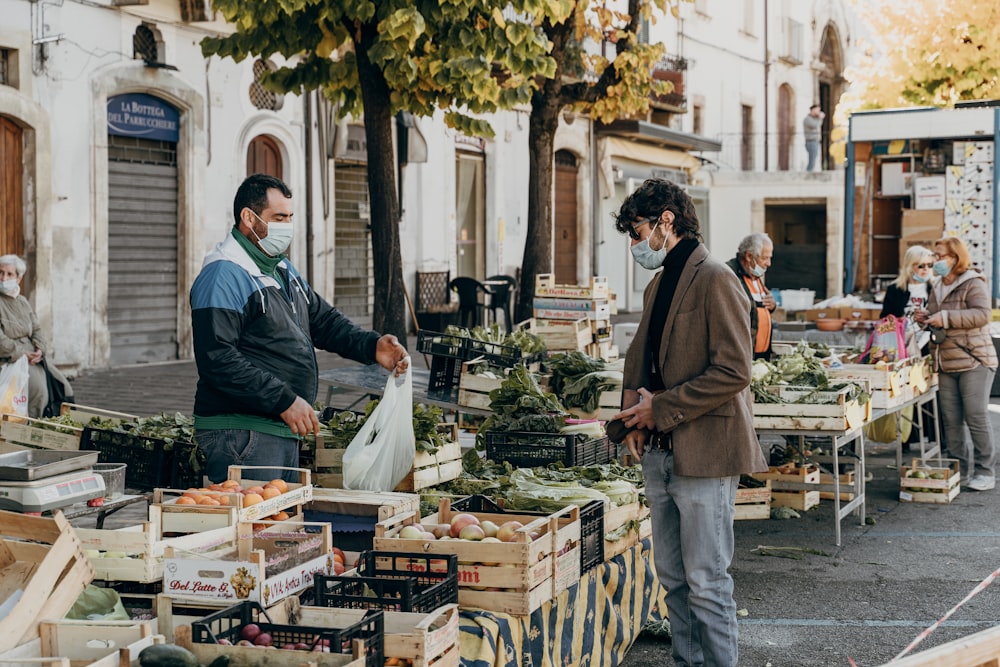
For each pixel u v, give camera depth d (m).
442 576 4.48
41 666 3.47
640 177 30.47
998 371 15.87
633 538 5.89
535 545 4.67
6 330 9.52
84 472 4.75
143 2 15.41
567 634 5.05
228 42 10.76
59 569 3.84
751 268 9.38
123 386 14.27
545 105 13.73
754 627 6.54
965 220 17.05
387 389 5.92
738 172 33.84
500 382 8.46
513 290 22.52
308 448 6.64
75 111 15.29
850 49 45.00
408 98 11.03
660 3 13.65
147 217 16.80
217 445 5.33
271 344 5.36
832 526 8.95
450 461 6.54
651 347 5.11
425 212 22.59
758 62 37.53
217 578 4.16
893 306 11.09
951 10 27.69
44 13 14.71
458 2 9.96
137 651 3.57
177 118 17.12
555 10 10.28
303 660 3.54
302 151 19.41
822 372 9.02
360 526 5.19
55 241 15.07
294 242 19.30
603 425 8.15
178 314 17.34
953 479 9.88
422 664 3.77
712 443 4.87
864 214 17.86
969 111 16.86
